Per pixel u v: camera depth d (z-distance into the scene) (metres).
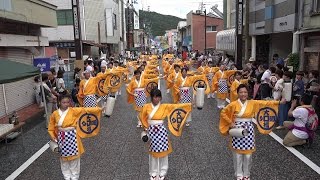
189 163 6.81
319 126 8.86
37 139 8.89
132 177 6.22
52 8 15.38
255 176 6.06
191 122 10.12
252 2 22.08
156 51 71.75
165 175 5.92
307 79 9.51
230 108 5.40
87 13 31.08
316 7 12.91
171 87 10.95
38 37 14.44
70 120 5.55
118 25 42.66
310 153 7.13
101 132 9.28
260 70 11.38
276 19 17.77
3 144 8.54
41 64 13.38
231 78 11.86
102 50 33.41
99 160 7.14
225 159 6.98
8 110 12.05
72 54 27.91
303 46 13.71
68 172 5.82
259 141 8.07
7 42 11.40
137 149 7.78
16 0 11.39
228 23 30.69
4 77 7.05
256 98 11.02
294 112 7.40
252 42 22.33
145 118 5.63
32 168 6.87
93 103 10.23
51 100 10.45
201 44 48.28
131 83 9.91
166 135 5.64
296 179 5.89
